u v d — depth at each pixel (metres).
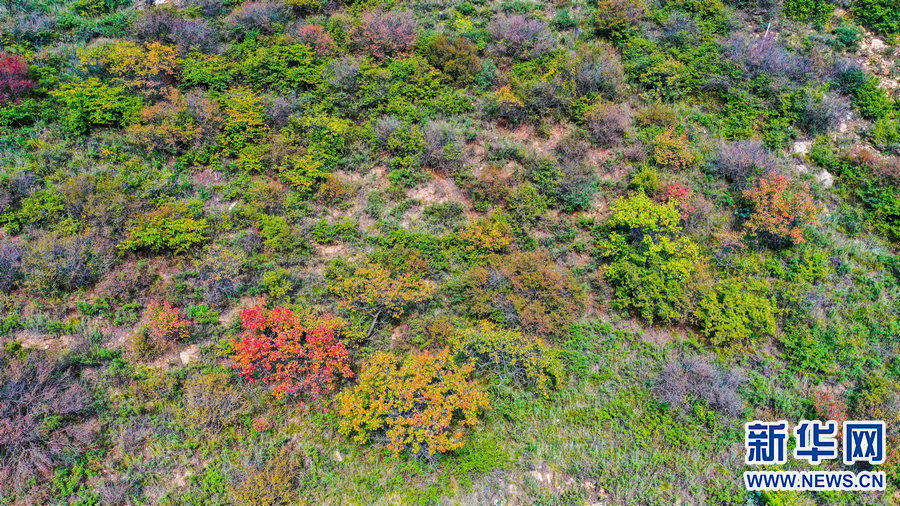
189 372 9.58
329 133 12.69
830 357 10.22
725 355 10.32
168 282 10.48
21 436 8.34
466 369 9.40
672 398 9.54
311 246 11.36
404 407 8.81
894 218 11.98
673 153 12.74
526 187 12.06
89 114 12.61
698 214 11.90
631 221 11.11
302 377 9.33
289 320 9.47
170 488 8.50
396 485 8.67
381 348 10.15
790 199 11.66
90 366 9.44
